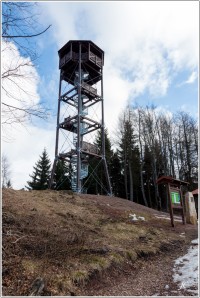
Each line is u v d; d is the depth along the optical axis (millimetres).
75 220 8977
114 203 14969
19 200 9242
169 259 7363
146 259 7164
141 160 30578
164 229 10844
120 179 33812
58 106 21234
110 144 34188
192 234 10484
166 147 32344
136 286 5363
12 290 4328
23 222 7023
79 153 18703
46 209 9250
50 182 19953
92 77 23281
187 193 14133
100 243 7199
